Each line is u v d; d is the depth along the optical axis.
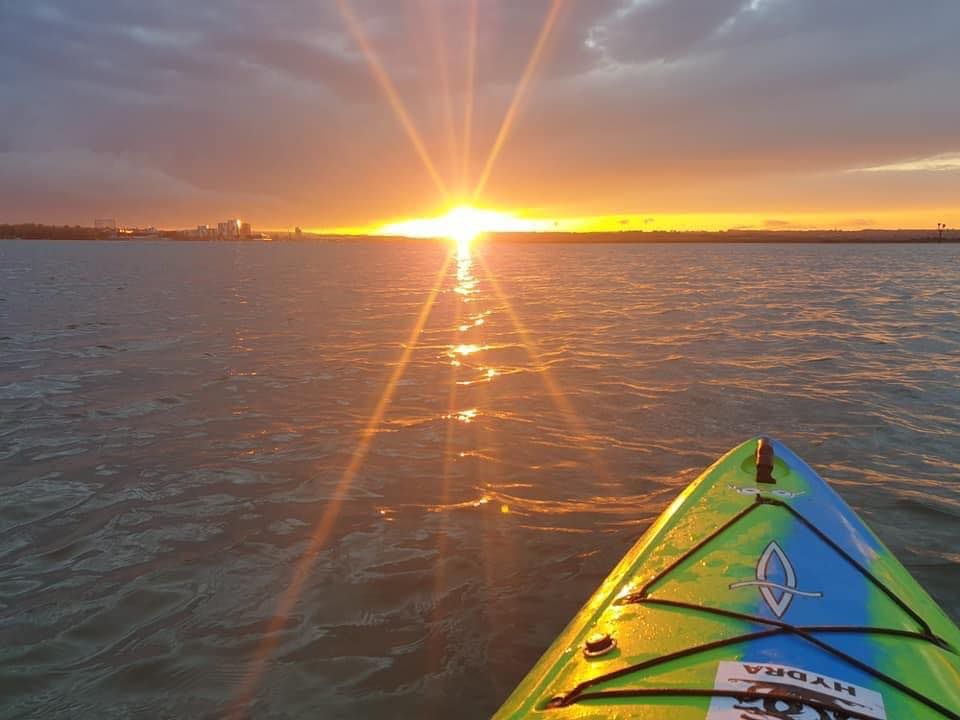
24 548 1.29
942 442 1.86
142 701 0.89
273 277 9.72
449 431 1.98
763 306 5.29
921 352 3.19
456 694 0.90
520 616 1.06
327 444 1.86
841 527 1.04
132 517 1.41
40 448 1.83
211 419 2.10
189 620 1.05
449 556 1.24
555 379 2.65
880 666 0.70
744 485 1.17
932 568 1.19
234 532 1.34
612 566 1.21
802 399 2.32
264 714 0.86
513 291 7.11
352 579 1.17
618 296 6.35
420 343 3.54
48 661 0.96
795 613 0.79
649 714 0.63
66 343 3.52
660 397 2.36
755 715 0.61
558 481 1.60
